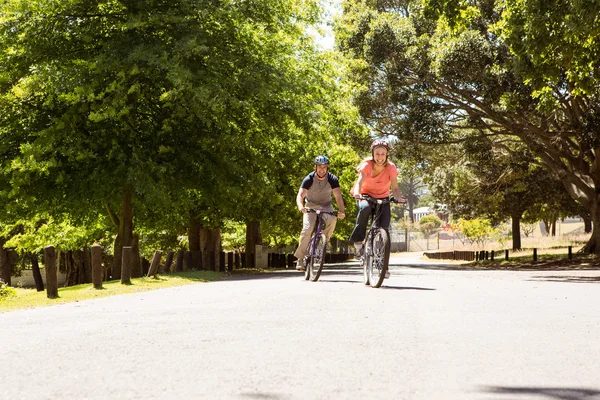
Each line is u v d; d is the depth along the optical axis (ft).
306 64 88.17
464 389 11.50
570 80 69.87
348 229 169.68
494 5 93.61
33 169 67.00
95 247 44.91
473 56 90.27
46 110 73.92
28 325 22.30
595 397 11.03
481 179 163.43
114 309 27.53
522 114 93.97
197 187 75.72
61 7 70.13
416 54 99.25
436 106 101.30
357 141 112.88
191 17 70.69
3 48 71.36
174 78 65.21
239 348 15.78
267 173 86.84
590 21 53.21
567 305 26.71
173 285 49.19
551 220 235.81
